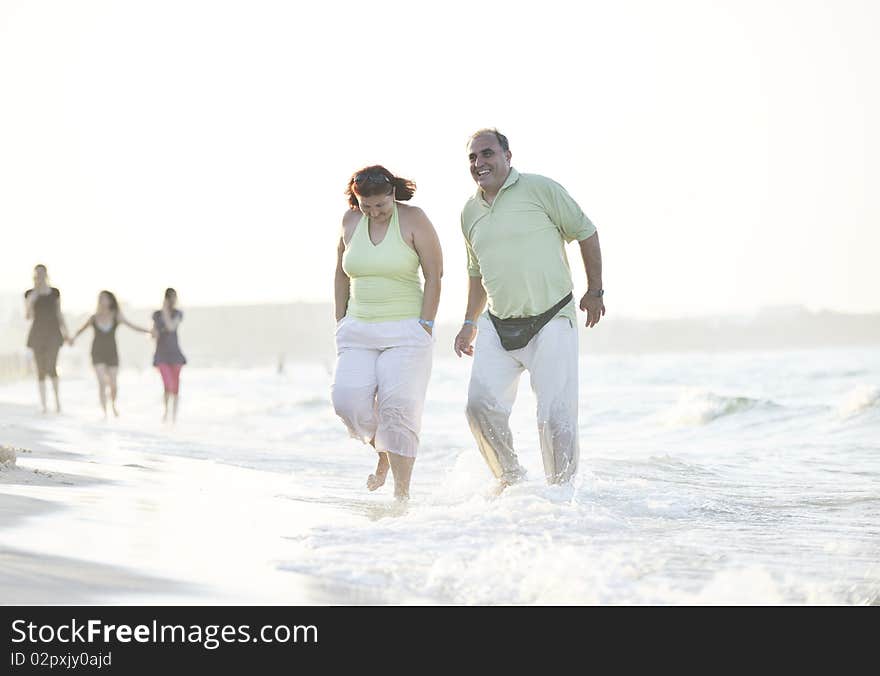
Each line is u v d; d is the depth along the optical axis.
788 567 7.33
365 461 17.02
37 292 28.86
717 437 23.14
